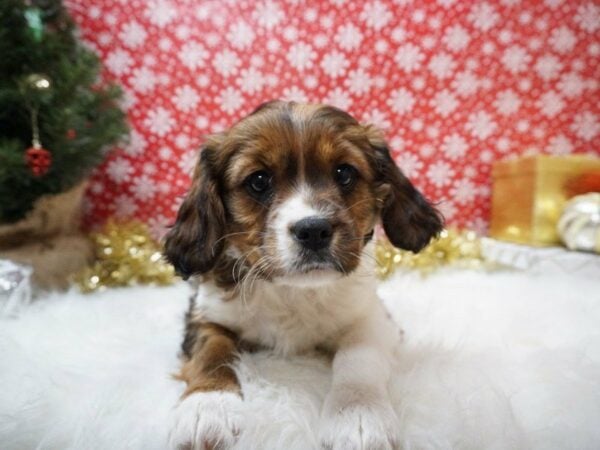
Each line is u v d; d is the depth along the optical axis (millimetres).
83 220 563
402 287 411
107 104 507
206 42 554
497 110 577
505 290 387
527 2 559
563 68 573
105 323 326
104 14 539
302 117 246
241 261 250
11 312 337
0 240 448
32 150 385
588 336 277
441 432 182
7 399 212
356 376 205
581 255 447
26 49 407
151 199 570
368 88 566
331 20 554
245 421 186
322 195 231
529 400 207
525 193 510
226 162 252
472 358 245
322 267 220
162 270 476
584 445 184
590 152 588
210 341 243
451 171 583
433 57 563
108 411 201
